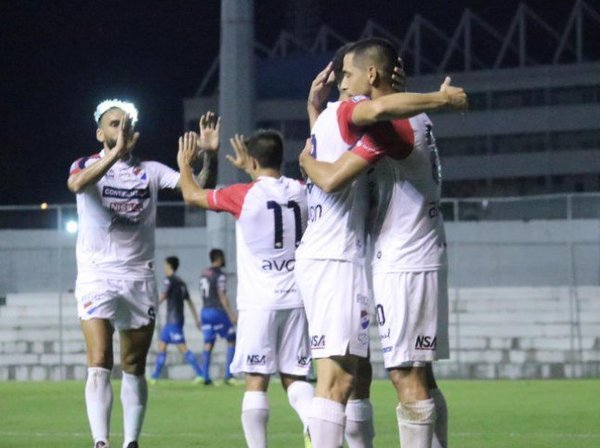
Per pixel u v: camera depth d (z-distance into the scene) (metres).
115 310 11.09
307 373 10.22
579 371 26.72
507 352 27.28
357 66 7.55
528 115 100.12
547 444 13.41
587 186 99.00
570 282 27.84
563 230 35.41
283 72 105.94
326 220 7.57
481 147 101.19
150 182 11.23
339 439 7.45
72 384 25.16
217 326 24.06
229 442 13.77
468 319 28.83
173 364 26.91
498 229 35.47
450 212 36.66
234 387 23.52
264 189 10.08
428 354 7.50
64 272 34.41
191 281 35.88
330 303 7.51
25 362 27.53
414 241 7.48
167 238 36.16
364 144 7.22
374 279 7.58
